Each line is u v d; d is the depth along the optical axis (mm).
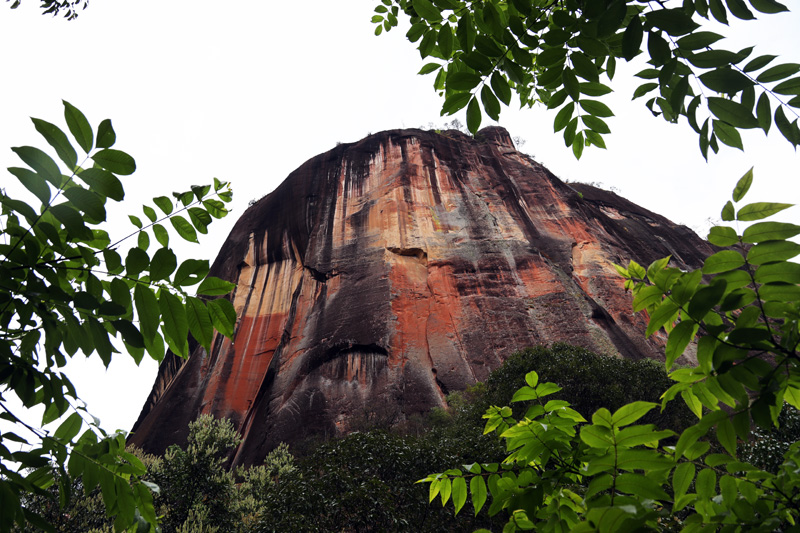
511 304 34219
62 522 10203
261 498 13773
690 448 1698
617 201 50156
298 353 33281
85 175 1572
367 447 11641
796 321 1546
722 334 1612
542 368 18188
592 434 1490
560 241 39469
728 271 1638
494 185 46344
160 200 1970
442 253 38812
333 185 47281
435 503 10141
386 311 34125
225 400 32812
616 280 35906
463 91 2027
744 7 1687
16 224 1744
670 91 1946
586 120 2035
